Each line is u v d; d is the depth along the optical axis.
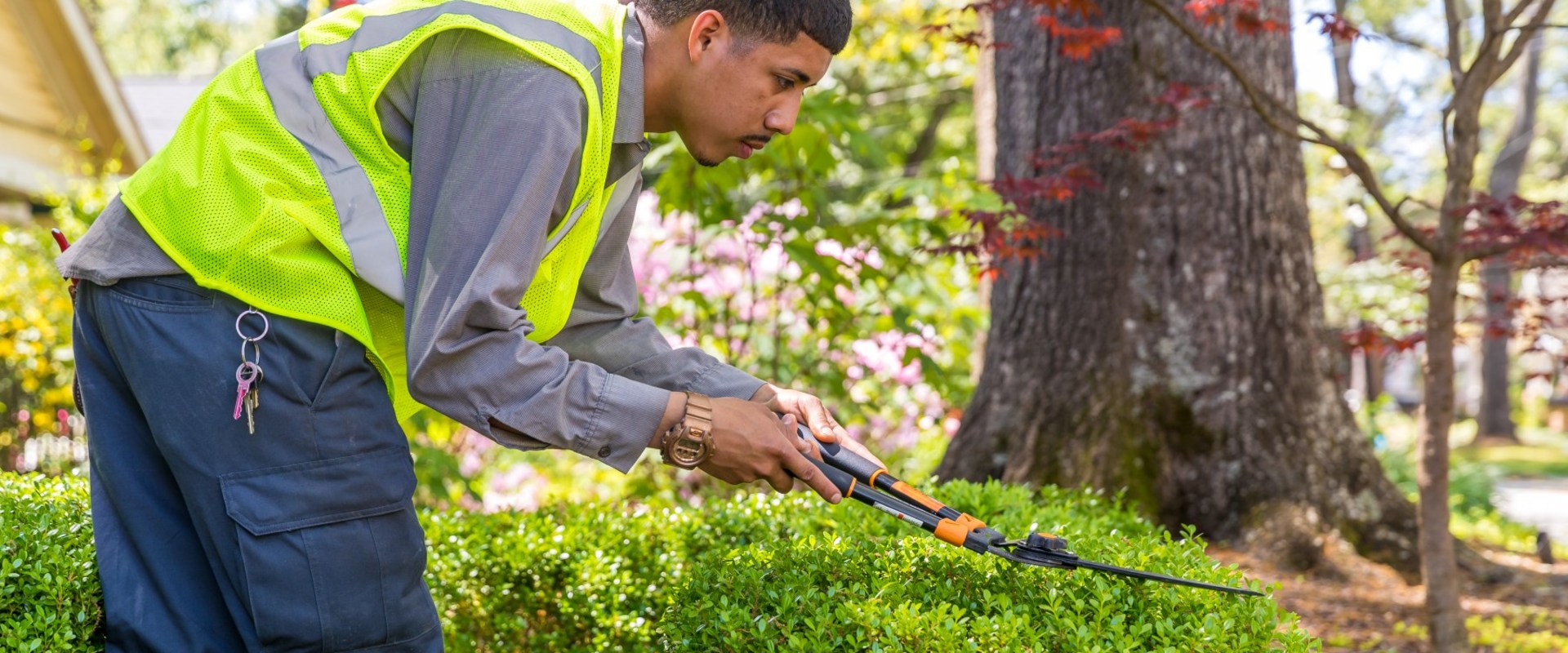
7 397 5.87
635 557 2.59
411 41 1.55
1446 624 3.31
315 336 1.57
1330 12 3.21
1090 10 3.33
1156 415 4.43
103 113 8.72
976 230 3.87
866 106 13.30
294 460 1.57
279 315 1.55
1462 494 8.52
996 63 4.70
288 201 1.55
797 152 4.12
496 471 5.68
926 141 15.98
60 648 1.63
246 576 1.56
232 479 1.56
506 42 1.55
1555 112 27.30
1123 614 1.71
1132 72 4.36
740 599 1.82
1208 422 4.41
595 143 1.59
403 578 1.67
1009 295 4.66
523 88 1.53
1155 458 4.39
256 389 1.55
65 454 6.02
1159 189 4.42
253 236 1.54
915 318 4.42
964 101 14.74
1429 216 14.84
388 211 1.57
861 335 4.77
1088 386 4.46
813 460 1.77
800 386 4.73
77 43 8.22
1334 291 10.24
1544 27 3.05
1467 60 15.02
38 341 5.58
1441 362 3.29
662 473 4.71
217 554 1.61
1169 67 4.35
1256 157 4.45
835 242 4.23
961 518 1.69
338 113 1.58
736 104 1.67
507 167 1.51
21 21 8.09
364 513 1.62
